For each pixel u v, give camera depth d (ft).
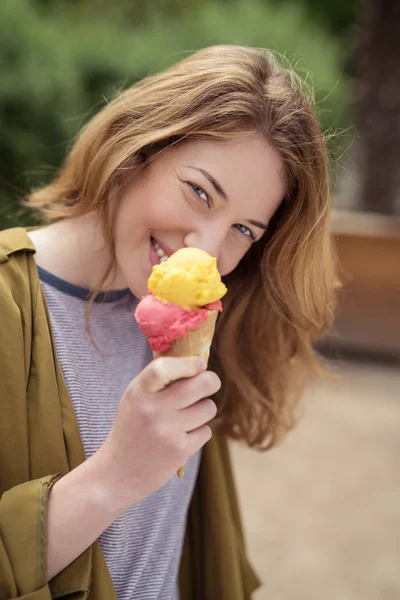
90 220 4.53
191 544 5.45
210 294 3.64
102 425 4.37
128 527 4.47
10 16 16.39
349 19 38.60
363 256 21.25
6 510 3.52
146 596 4.59
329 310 5.62
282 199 4.87
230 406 5.79
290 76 4.88
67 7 25.36
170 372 3.29
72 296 4.42
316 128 4.66
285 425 5.98
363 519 12.71
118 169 4.30
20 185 16.40
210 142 4.18
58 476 3.72
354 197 24.70
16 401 3.83
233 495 5.79
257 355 5.74
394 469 14.69
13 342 3.86
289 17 28.58
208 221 4.25
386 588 10.71
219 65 4.49
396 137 23.41
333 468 14.64
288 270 5.16
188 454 3.50
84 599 3.66
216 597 5.31
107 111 4.82
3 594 3.43
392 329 21.36
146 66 19.72
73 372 4.23
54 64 16.80
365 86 23.45
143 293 4.46
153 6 28.91
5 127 15.94
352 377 20.18
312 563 11.28
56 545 3.51
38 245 4.46
